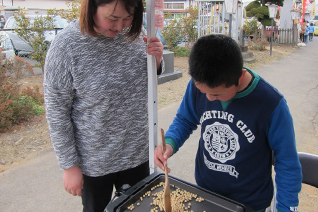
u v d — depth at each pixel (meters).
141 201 1.26
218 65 0.98
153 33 1.35
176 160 3.46
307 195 2.79
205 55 1.00
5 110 4.19
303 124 4.59
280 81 7.62
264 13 14.77
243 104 1.17
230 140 1.23
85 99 1.34
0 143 3.78
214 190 1.34
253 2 15.59
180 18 11.84
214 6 11.34
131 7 1.15
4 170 3.23
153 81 1.40
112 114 1.40
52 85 1.27
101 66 1.32
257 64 10.30
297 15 18.00
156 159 1.34
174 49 11.46
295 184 1.16
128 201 1.23
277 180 1.21
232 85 1.05
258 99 1.15
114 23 1.18
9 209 2.61
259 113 1.15
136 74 1.43
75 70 1.28
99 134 1.40
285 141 1.15
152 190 1.33
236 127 1.20
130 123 1.47
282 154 1.17
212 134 1.28
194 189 1.30
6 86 4.39
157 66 1.52
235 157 1.24
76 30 1.28
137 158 1.55
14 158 3.47
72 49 1.26
